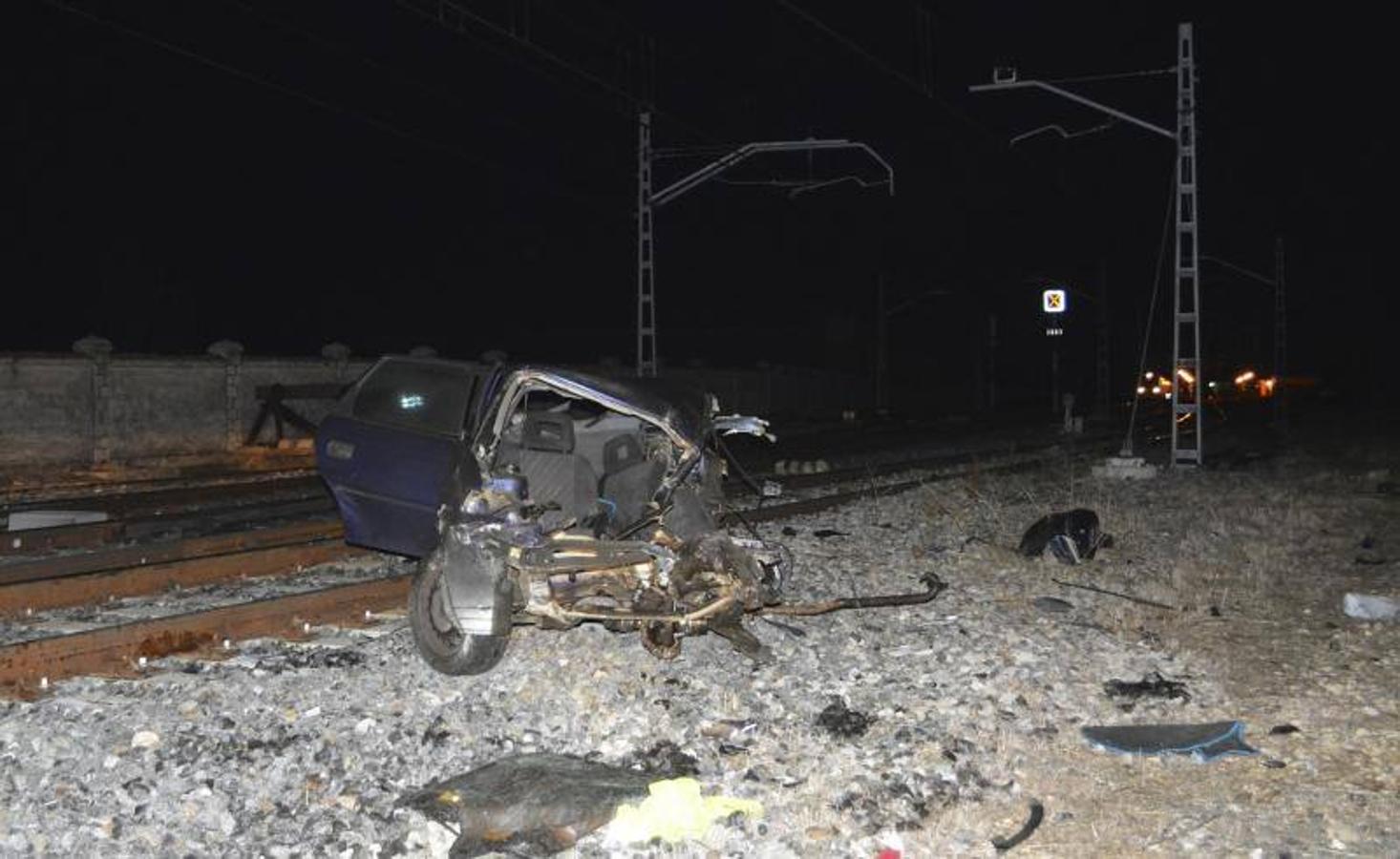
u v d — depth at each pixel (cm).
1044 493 1800
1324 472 2145
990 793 606
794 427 3994
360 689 738
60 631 910
